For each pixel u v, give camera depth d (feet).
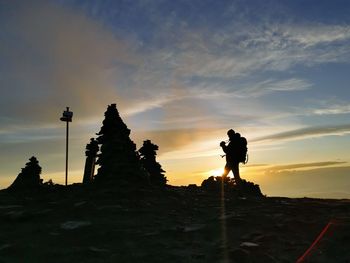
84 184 60.59
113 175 56.70
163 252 27.99
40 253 28.19
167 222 36.55
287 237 30.96
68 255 27.68
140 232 32.76
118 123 62.34
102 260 26.68
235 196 53.62
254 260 26.20
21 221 38.45
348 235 30.12
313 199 50.08
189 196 52.11
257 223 34.83
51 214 40.27
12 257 27.53
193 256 27.07
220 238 31.04
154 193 50.88
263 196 55.88
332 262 26.05
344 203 44.29
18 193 59.77
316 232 31.89
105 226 34.76
